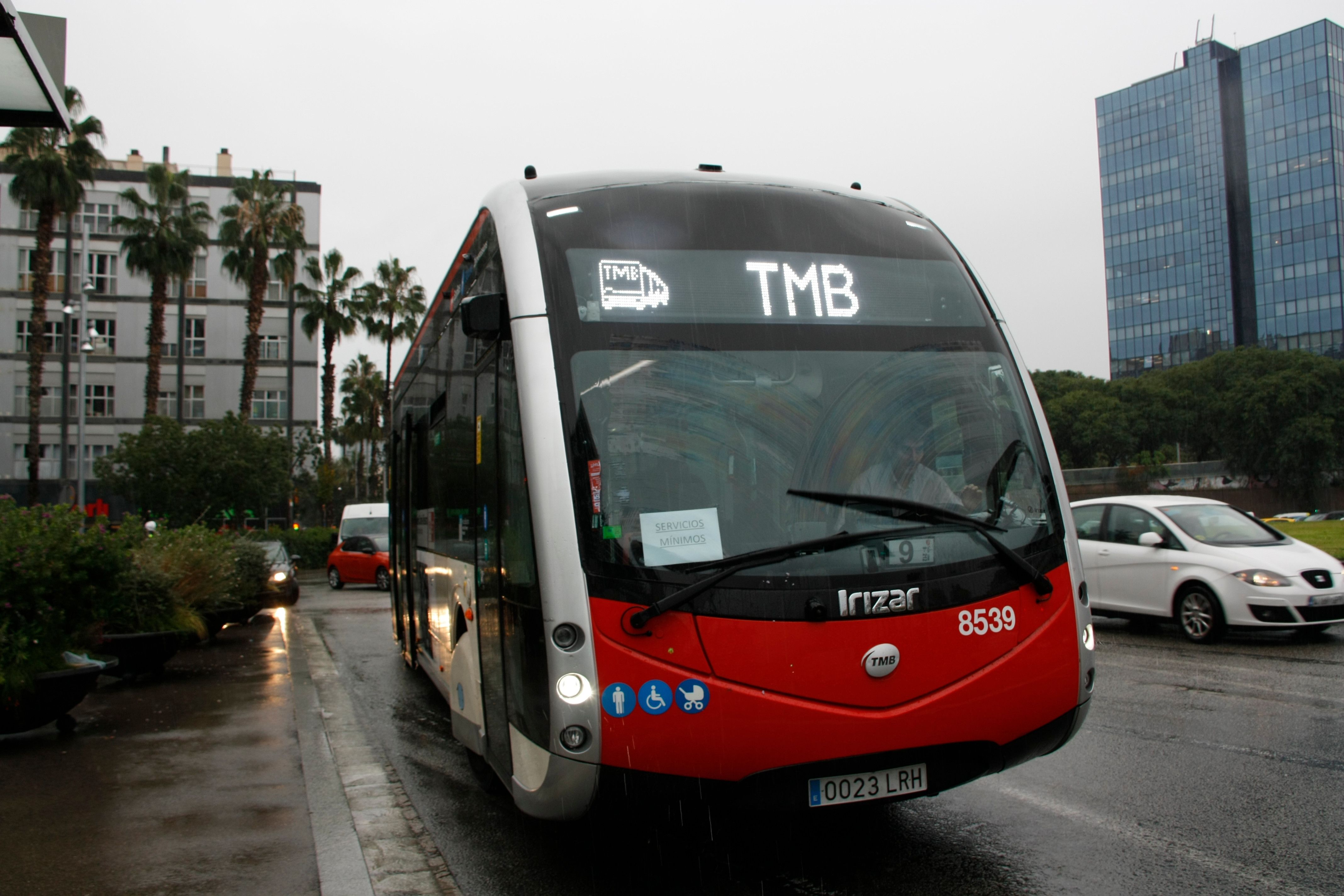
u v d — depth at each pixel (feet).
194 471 114.01
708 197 16.15
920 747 13.41
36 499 135.95
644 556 13.02
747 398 14.19
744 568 13.08
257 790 19.53
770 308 15.03
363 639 49.90
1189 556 36.91
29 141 121.19
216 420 119.96
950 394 15.26
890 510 13.94
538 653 13.16
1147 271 431.02
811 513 13.67
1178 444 273.33
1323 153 379.35
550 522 13.20
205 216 142.10
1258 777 19.19
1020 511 14.85
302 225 144.97
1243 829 16.26
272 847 16.10
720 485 13.57
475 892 14.48
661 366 14.15
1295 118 386.32
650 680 12.70
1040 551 14.71
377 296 169.48
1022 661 14.11
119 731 25.12
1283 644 35.68
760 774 12.92
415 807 19.24
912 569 13.69
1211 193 409.49
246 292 185.68
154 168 135.74
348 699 31.55
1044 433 15.89
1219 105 405.59
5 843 16.29
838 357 14.93
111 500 175.94
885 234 16.70
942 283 16.51
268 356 186.19
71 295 179.11
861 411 14.56
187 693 31.01
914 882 14.38
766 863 15.42
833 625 13.17
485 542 16.29
